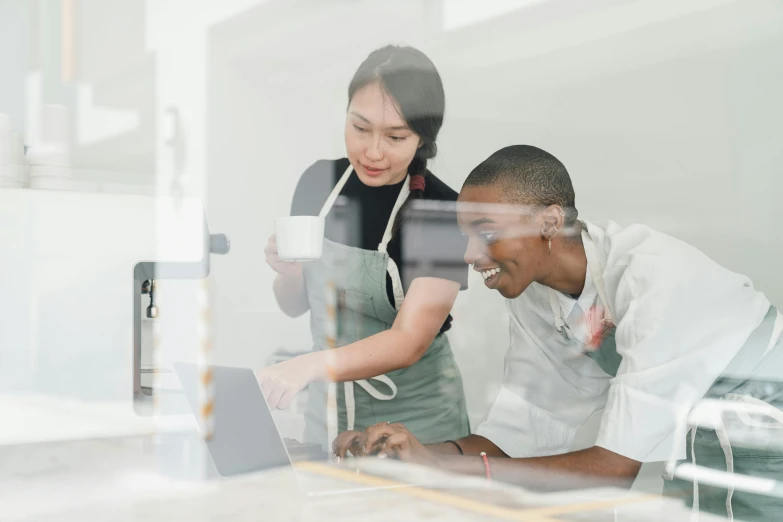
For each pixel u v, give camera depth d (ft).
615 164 4.29
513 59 4.22
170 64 3.99
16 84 3.83
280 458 3.18
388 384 4.02
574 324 4.16
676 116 4.37
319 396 3.95
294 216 4.01
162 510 2.55
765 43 4.49
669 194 4.33
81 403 3.14
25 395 3.07
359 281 4.04
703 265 4.30
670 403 4.18
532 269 4.18
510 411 4.10
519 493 4.02
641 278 4.20
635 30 4.33
